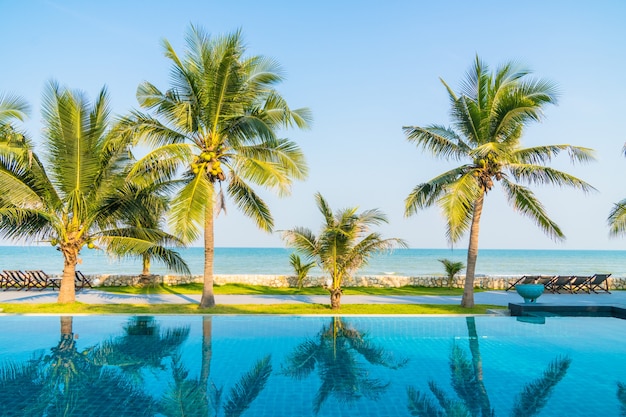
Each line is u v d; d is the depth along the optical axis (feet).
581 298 58.54
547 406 21.84
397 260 240.73
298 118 50.60
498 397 23.00
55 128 43.83
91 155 44.96
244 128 44.50
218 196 48.85
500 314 45.19
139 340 33.91
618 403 22.26
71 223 46.68
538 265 216.74
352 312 44.47
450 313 44.65
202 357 29.91
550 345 33.71
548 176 46.60
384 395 23.20
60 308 44.24
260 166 43.93
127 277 67.05
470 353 31.48
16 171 43.39
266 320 41.24
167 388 23.97
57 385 24.25
